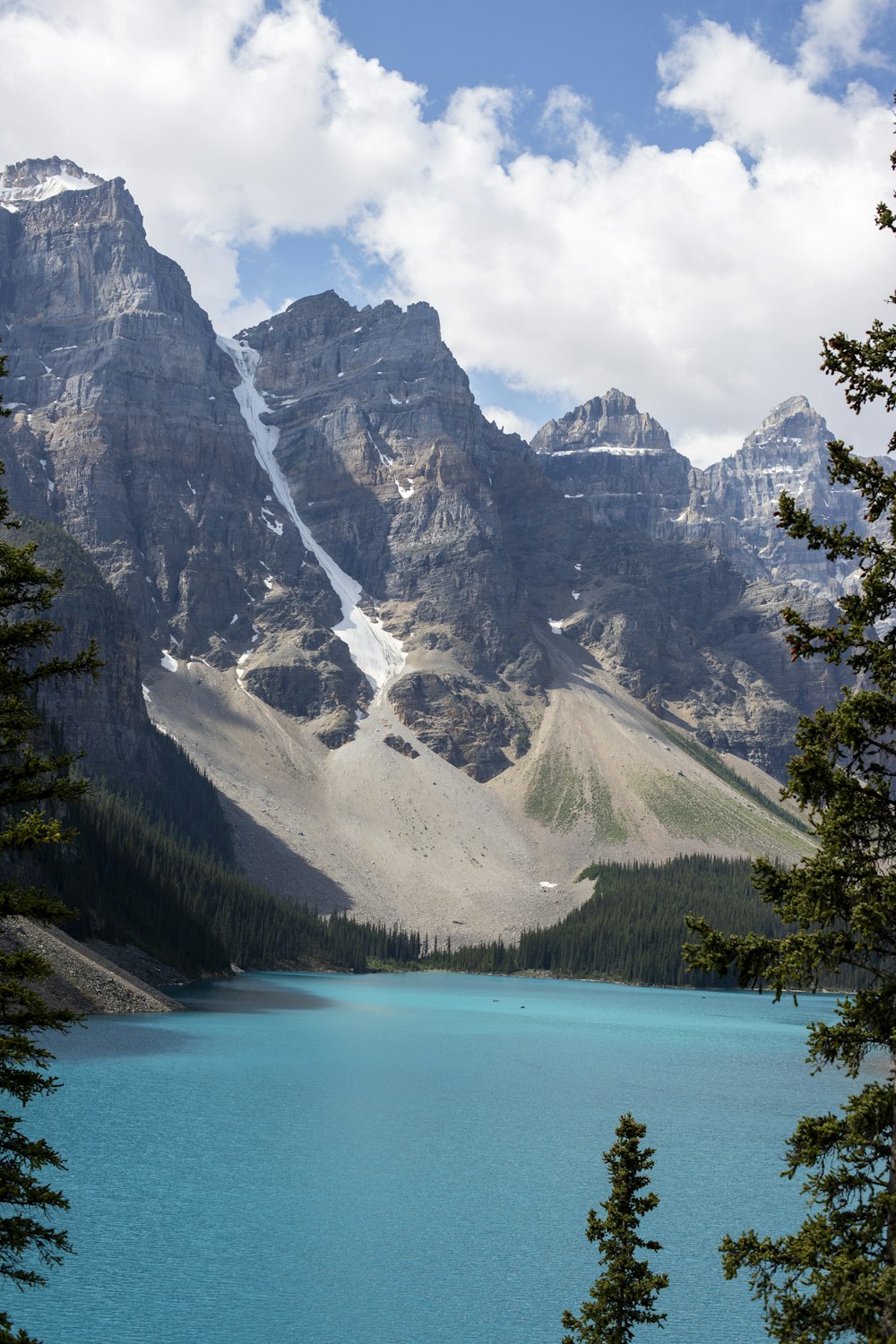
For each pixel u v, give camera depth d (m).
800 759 26.98
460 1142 104.25
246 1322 61.50
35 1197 29.28
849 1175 26.94
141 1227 75.31
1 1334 33.50
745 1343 61.94
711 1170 98.25
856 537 27.88
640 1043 188.62
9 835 30.55
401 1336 60.53
